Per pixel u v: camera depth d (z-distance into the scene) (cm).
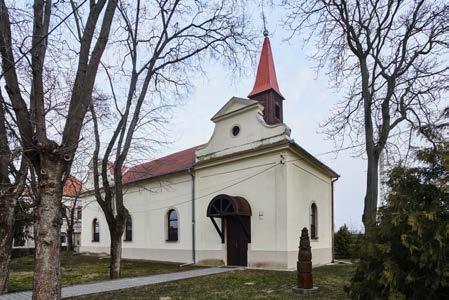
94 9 784
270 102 2009
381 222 759
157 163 2603
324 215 2114
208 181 2061
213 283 1244
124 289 1134
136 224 2573
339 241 2547
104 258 2539
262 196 1780
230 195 1925
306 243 1095
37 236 672
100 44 783
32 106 751
